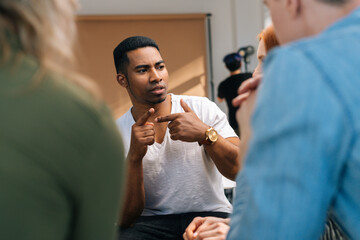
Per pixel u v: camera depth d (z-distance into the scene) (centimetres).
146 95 164
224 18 730
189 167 165
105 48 674
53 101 49
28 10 52
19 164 46
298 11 68
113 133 54
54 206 50
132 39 167
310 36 68
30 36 51
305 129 56
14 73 49
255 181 59
